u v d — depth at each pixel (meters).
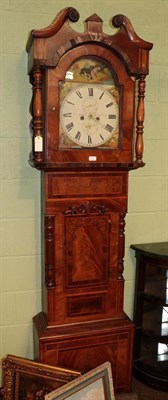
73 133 1.46
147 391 1.75
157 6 1.71
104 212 1.56
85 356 1.61
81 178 1.50
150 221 1.90
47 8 1.57
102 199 1.54
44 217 1.51
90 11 1.63
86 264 1.58
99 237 1.57
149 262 1.73
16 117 1.61
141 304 1.83
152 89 1.78
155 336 1.76
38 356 1.61
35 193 1.70
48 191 1.46
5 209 1.67
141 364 1.83
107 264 1.61
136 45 1.42
